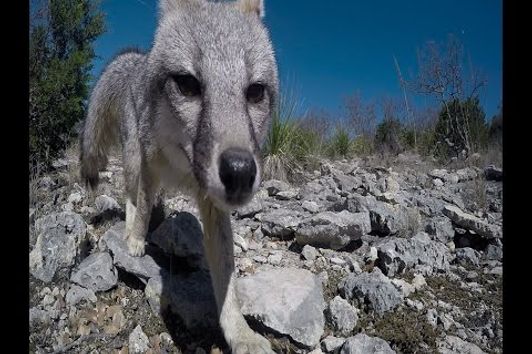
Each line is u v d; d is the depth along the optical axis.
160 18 0.28
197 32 0.24
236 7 0.29
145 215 0.29
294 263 0.32
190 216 0.32
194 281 0.28
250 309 0.25
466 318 0.27
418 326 0.25
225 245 0.25
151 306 0.27
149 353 0.24
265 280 0.26
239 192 0.20
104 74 0.42
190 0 0.28
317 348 0.24
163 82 0.25
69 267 0.28
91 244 0.32
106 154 0.43
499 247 0.35
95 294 0.27
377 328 0.25
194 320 0.26
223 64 0.23
